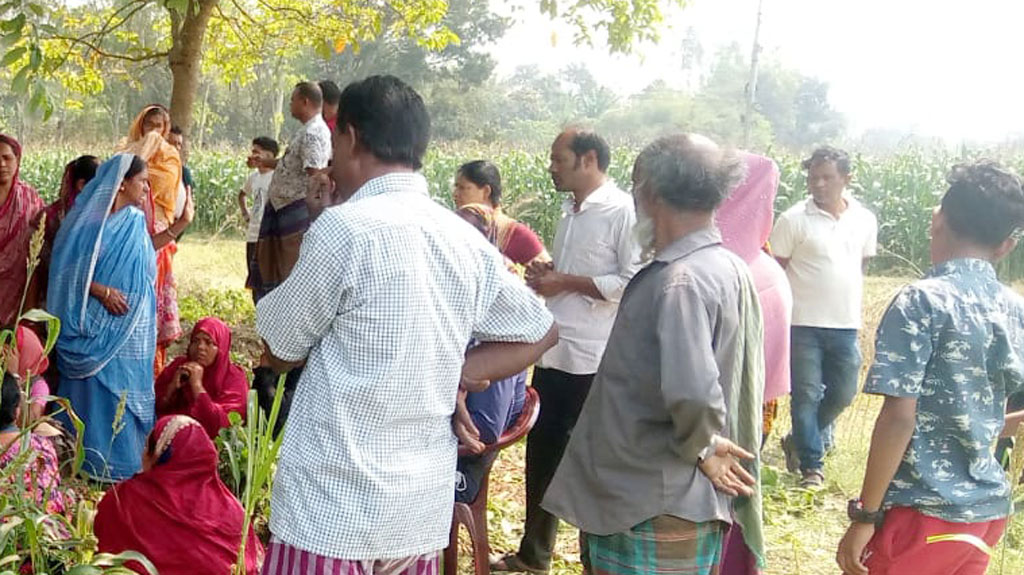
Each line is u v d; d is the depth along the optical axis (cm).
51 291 479
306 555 228
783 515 513
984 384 261
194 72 855
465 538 458
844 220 566
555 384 425
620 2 894
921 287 261
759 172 435
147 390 495
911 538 270
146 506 367
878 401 735
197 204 1764
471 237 244
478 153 1975
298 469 230
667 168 266
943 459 264
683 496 262
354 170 242
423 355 230
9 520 317
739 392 273
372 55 4381
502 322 249
